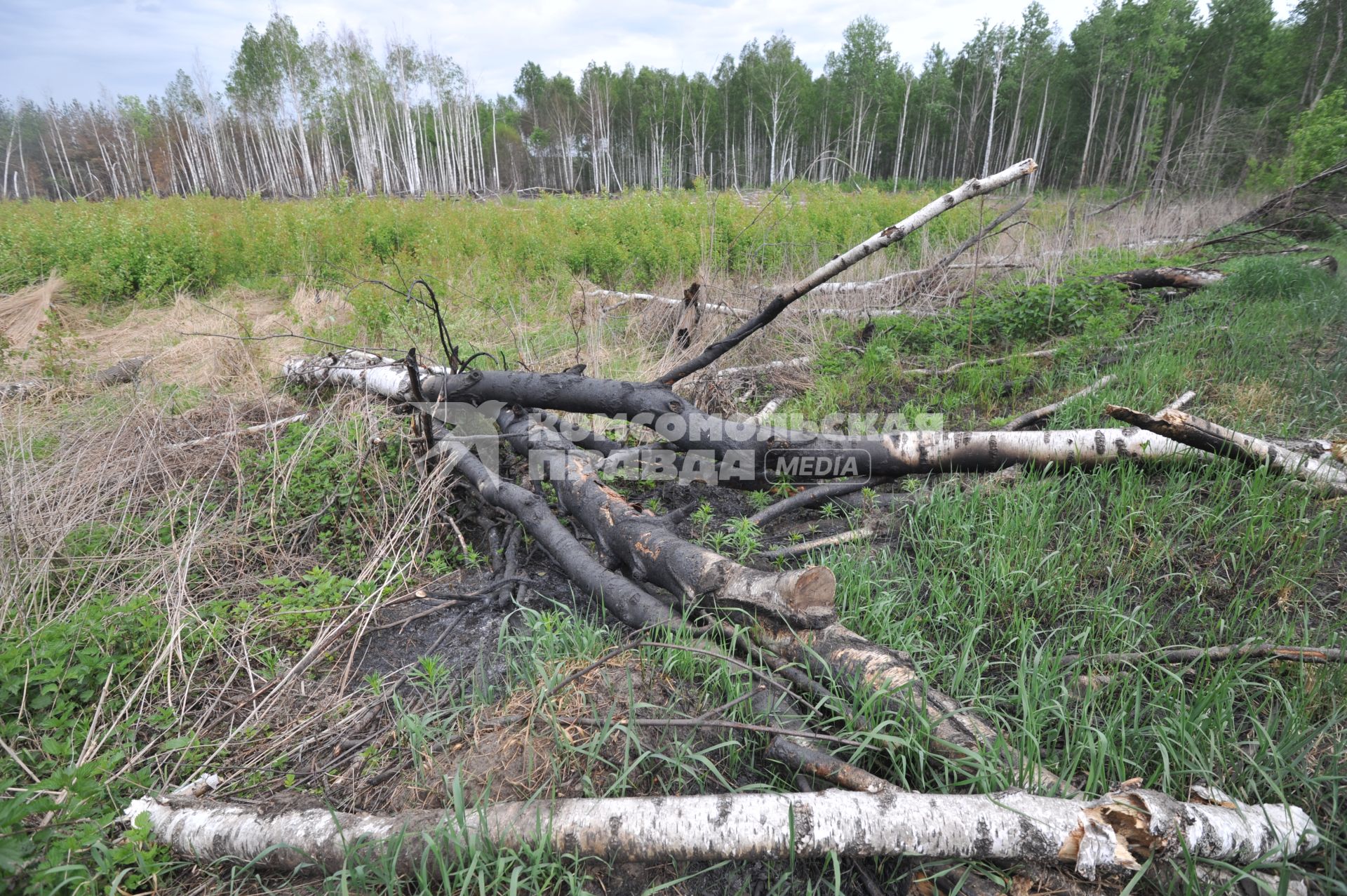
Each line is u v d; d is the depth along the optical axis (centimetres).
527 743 268
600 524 388
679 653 305
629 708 281
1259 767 246
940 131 4344
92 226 1269
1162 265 978
